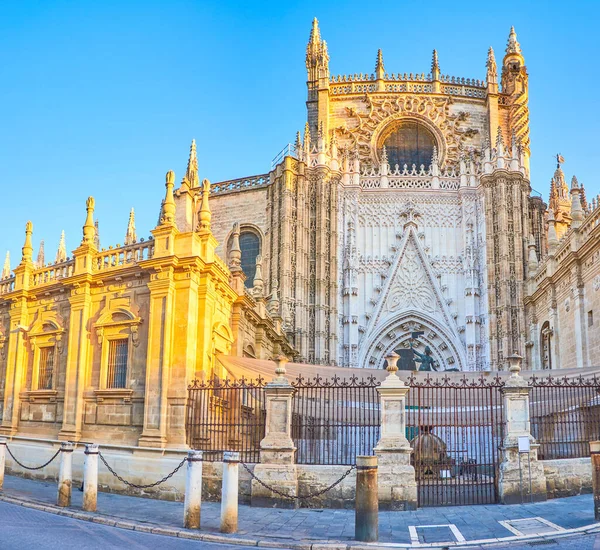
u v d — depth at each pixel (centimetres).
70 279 2512
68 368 2466
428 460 2223
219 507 1919
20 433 2650
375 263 5078
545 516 1650
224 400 2286
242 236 5331
